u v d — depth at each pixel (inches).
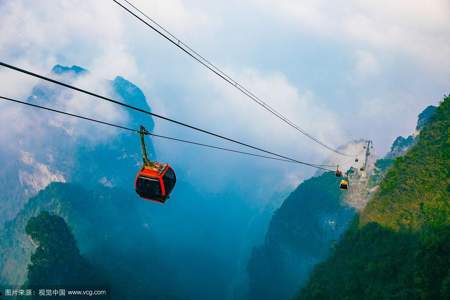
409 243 2418.8
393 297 2038.6
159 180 692.1
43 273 4160.9
